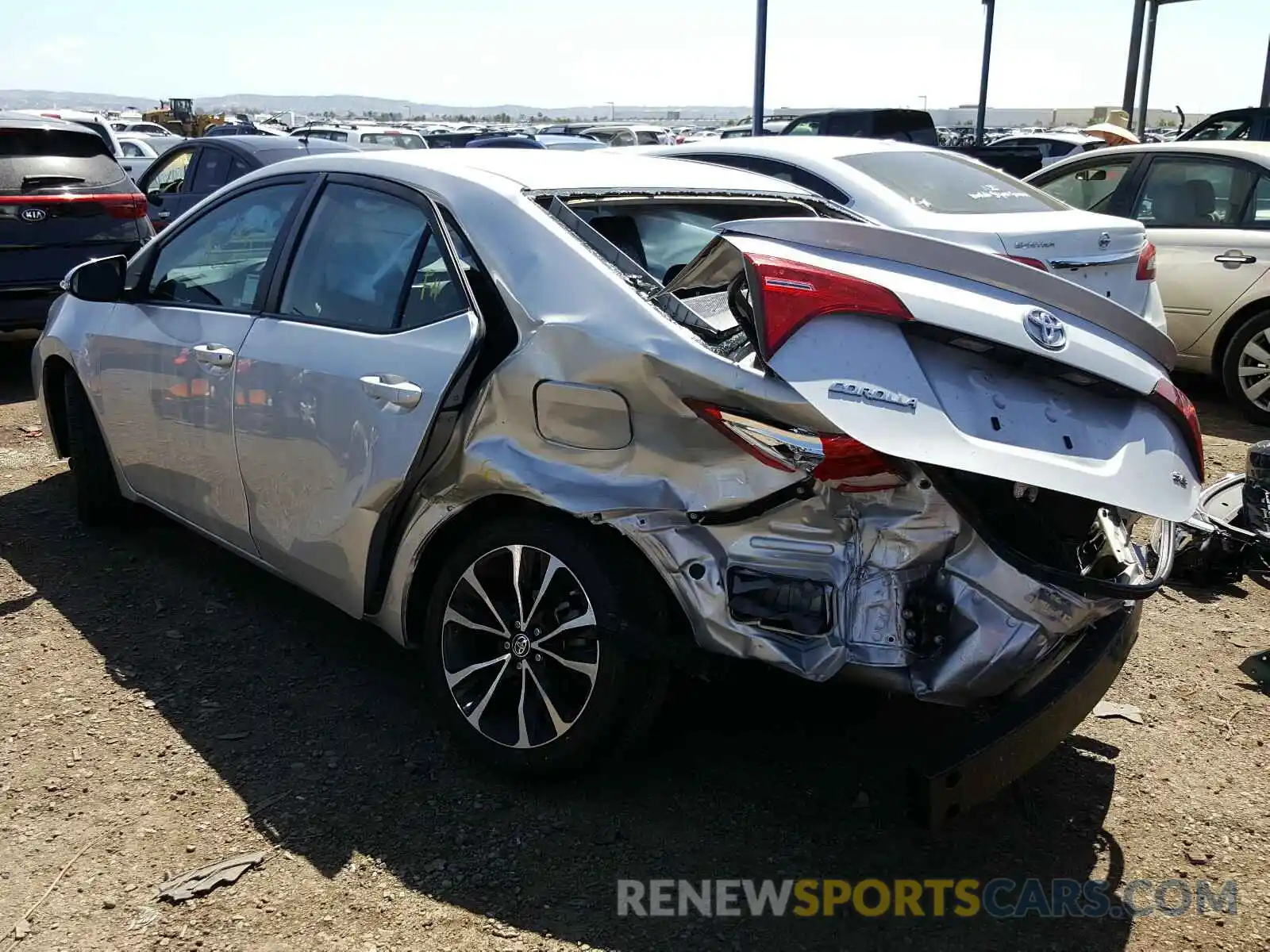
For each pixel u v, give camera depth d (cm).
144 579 437
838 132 1394
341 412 320
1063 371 257
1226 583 454
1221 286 718
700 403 254
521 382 282
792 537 256
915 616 254
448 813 292
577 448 275
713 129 3862
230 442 366
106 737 325
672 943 248
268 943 246
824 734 332
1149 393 264
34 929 248
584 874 270
